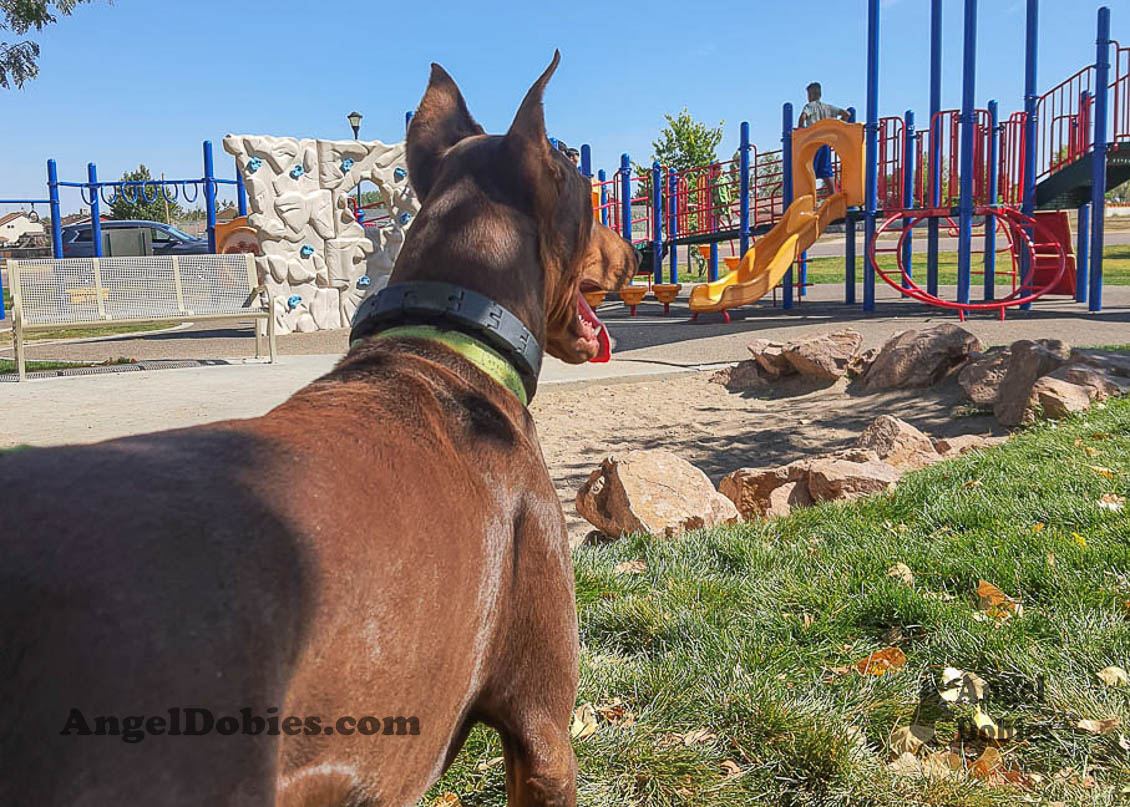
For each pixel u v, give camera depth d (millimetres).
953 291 23844
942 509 4836
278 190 17750
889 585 3811
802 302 21266
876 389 9609
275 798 936
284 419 1246
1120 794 2576
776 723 2918
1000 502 4859
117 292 11719
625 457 5512
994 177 16953
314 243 18297
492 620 1406
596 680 3244
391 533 1165
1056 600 3607
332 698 1052
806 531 4906
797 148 17797
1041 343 8297
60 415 8289
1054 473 5258
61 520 908
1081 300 18031
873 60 16297
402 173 18828
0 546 864
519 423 1596
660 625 3703
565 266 1869
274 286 17984
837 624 3656
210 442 1114
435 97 2035
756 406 9500
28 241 36594
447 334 1592
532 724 1559
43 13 19359
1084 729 2809
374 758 1142
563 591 1598
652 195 23344
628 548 4773
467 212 1710
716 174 22125
